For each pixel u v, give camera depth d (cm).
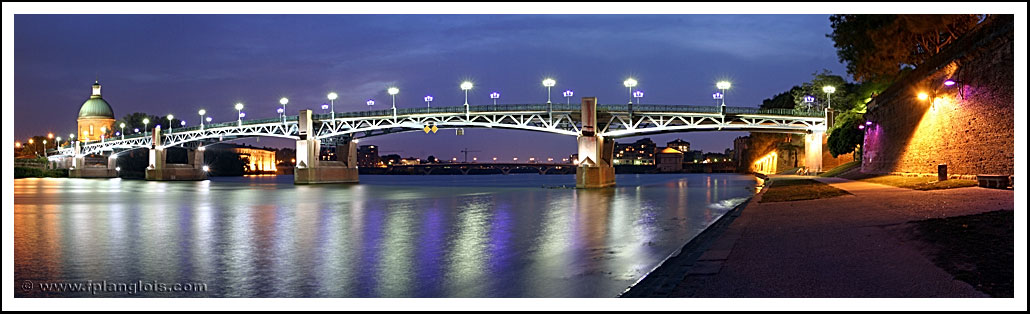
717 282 1389
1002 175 3409
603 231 3556
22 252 3017
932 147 4869
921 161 5144
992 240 1589
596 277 1964
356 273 2242
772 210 3234
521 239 3222
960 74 4259
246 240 3428
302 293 1911
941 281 1241
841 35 8262
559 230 3678
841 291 1230
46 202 7619
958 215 2119
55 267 2550
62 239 3572
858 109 9712
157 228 4203
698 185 11706
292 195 9481
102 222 4716
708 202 6291
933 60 4775
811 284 1301
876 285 1256
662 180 16600
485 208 5944
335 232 3791
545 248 2806
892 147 6138
